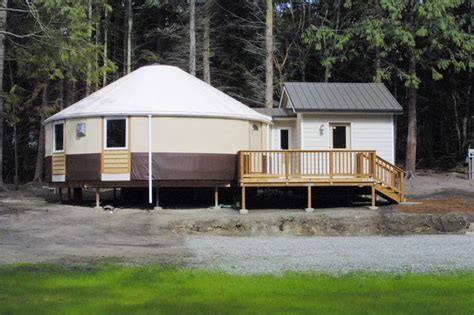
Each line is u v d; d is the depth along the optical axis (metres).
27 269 10.70
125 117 21.12
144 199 24.34
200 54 36.38
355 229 18.55
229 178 21.88
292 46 37.97
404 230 18.53
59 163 22.42
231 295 8.45
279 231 18.39
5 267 10.93
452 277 10.03
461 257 12.81
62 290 8.76
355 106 25.08
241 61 39.16
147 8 38.75
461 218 18.78
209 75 35.78
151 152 21.02
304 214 19.41
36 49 21.14
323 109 24.70
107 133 21.33
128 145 21.02
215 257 12.77
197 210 21.05
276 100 37.25
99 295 8.44
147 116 21.12
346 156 21.59
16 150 35.91
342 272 10.66
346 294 8.55
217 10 37.81
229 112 22.03
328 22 36.09
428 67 32.62
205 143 21.53
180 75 23.61
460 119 40.59
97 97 22.64
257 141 23.69
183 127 21.34
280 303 7.93
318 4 38.06
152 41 41.09
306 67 39.50
